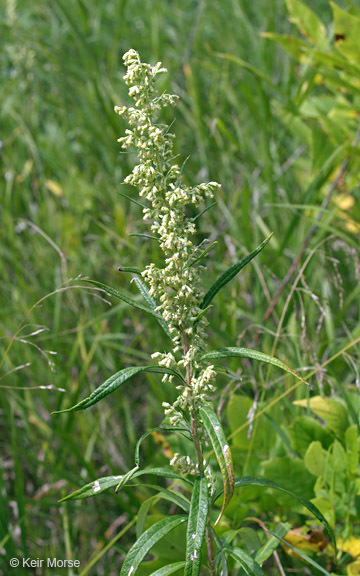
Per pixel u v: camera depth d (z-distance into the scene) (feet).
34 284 11.10
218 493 4.99
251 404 7.35
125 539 8.32
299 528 6.75
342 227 10.23
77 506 7.94
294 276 9.36
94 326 10.16
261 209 11.45
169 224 4.39
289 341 8.40
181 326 4.63
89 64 13.08
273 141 12.03
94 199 12.45
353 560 6.49
